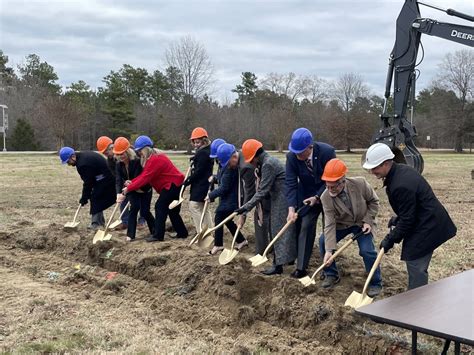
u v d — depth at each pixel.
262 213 7.38
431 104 62.28
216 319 5.79
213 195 7.88
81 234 9.27
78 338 5.15
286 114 52.53
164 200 8.77
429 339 5.12
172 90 60.56
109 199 10.01
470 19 12.43
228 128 52.66
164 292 6.64
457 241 9.30
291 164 6.53
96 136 62.47
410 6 12.88
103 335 5.22
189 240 9.12
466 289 4.25
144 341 5.10
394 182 5.01
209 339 5.33
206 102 53.78
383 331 5.19
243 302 6.05
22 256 8.67
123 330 5.39
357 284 6.54
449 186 19.22
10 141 55.88
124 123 56.19
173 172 8.84
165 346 4.98
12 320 5.61
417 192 4.96
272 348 5.05
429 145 66.69
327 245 6.07
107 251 8.24
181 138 49.75
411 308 3.83
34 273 7.76
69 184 20.27
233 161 7.53
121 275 7.49
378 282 6.21
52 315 5.80
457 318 3.64
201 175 8.64
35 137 57.06
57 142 53.16
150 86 68.06
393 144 12.99
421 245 5.05
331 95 62.34
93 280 7.31
